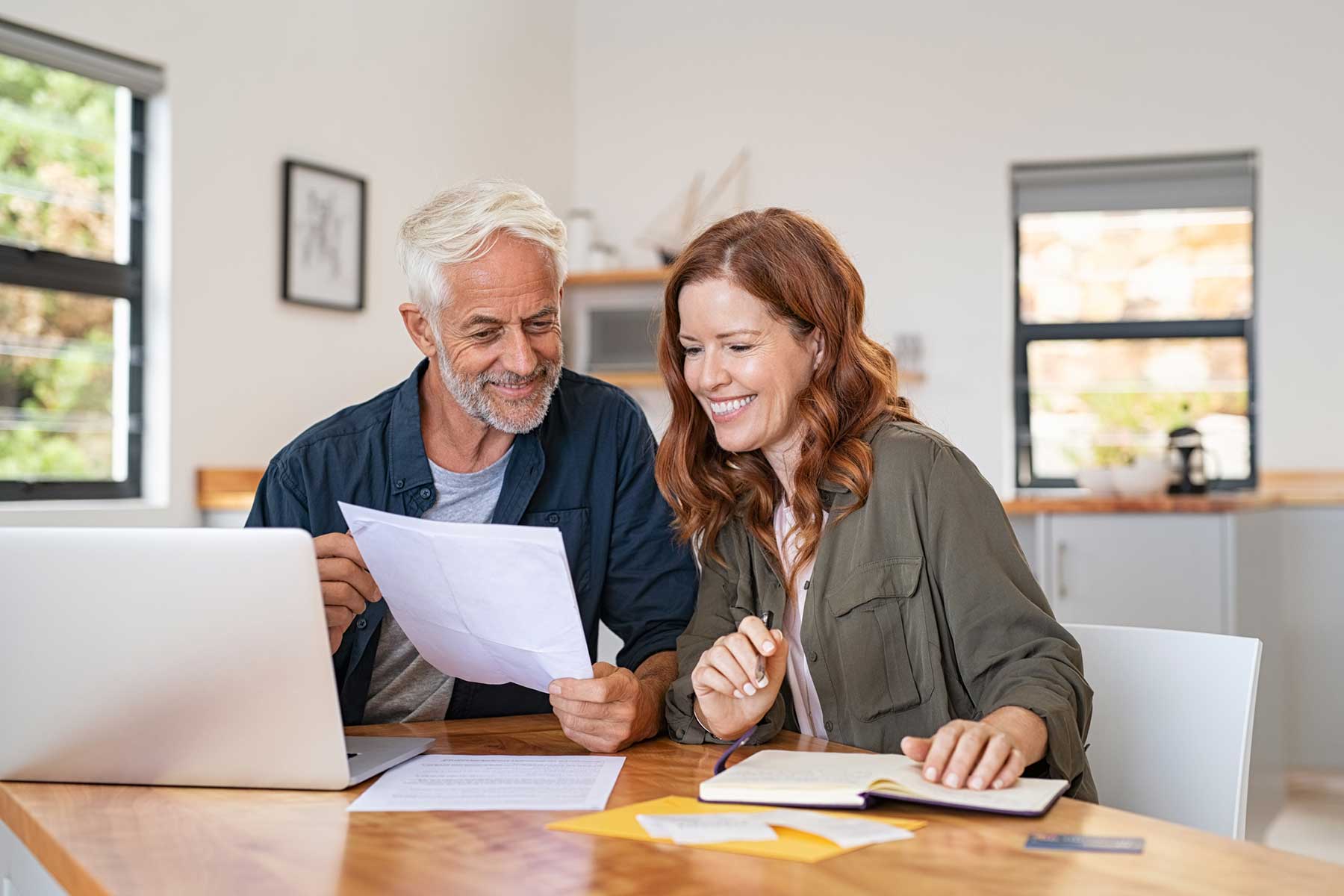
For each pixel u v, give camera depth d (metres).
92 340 3.57
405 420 1.73
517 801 1.16
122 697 1.22
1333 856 3.51
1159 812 1.50
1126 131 5.10
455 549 1.29
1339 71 4.90
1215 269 5.17
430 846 1.03
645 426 1.90
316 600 1.17
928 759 1.16
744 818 1.07
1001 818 1.08
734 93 5.51
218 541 1.17
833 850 0.99
